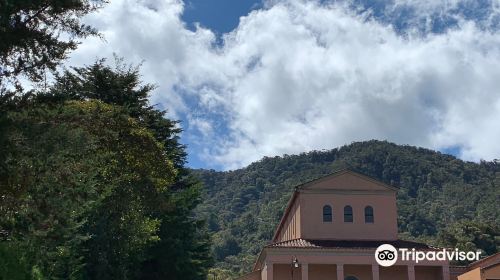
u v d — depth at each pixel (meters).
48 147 15.70
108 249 28.47
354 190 50.25
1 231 16.92
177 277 37.47
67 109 17.81
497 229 83.62
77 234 24.23
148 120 38.06
